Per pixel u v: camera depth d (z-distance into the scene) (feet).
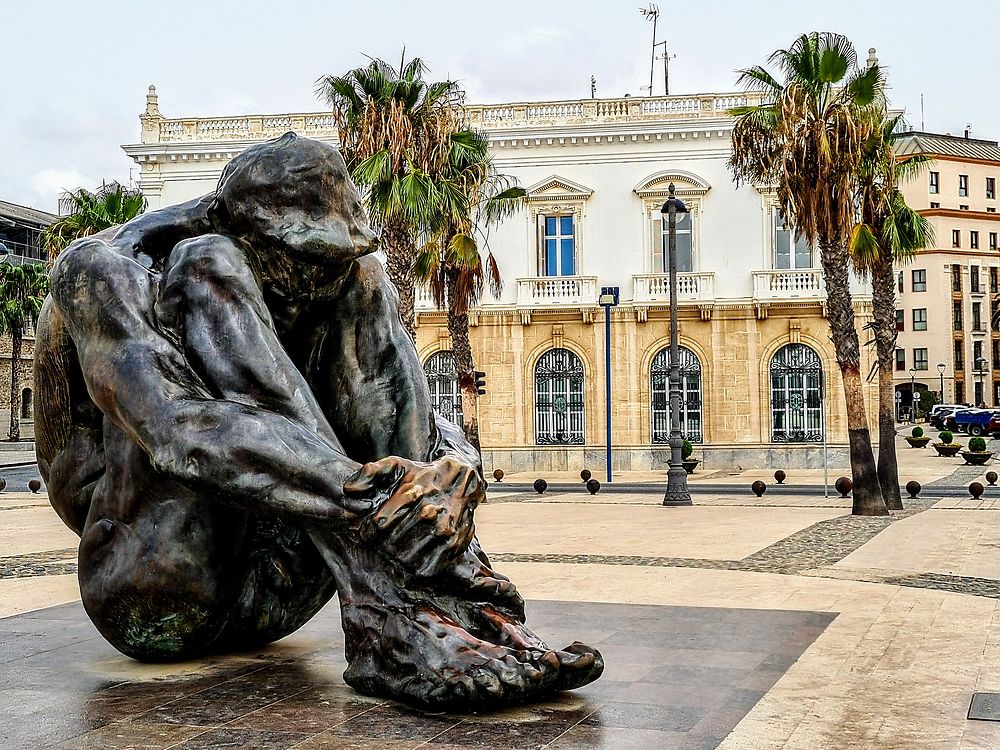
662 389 126.00
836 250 64.75
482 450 127.24
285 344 15.66
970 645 21.12
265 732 13.08
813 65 64.75
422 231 85.25
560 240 128.77
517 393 127.34
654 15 162.09
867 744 13.94
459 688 13.62
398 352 16.07
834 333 65.00
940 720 15.26
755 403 123.85
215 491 13.87
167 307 14.70
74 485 16.55
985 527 55.06
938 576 34.96
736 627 21.75
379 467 13.84
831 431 122.52
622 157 127.13
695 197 125.49
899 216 72.33
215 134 133.08
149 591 15.25
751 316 123.85
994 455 150.10
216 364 14.25
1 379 206.18
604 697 15.21
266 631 16.66
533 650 14.44
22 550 45.57
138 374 14.12
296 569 16.25
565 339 127.03
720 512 66.74
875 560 40.29
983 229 330.54
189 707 14.19
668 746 12.90
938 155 323.57
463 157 82.94
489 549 44.47
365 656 14.49
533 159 128.88
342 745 12.60
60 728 13.28
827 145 64.23
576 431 127.13
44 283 182.09
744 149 68.74
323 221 15.03
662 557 41.22
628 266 126.82
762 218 124.36
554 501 78.64
